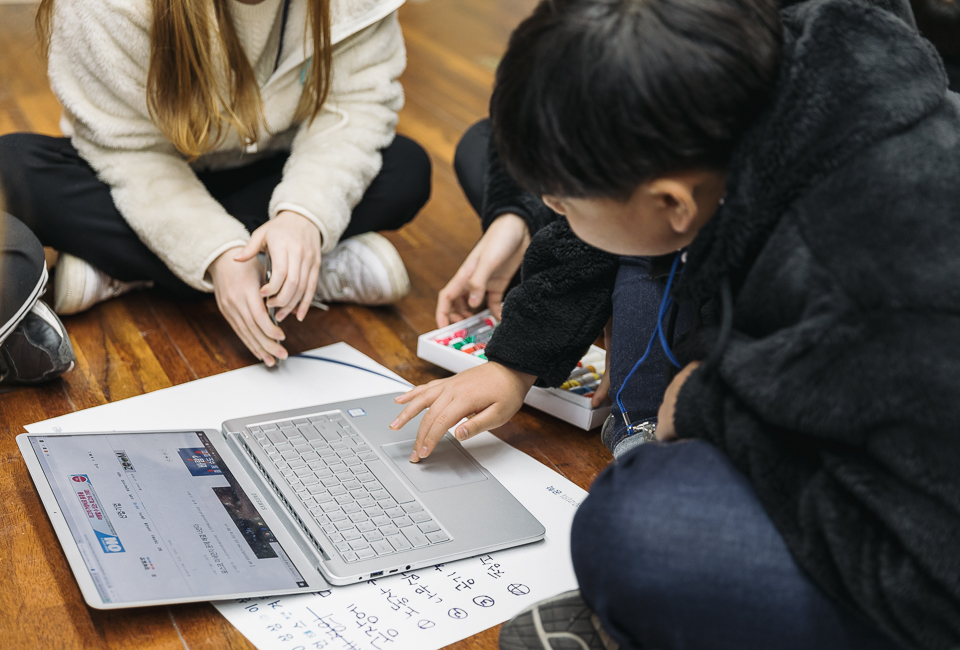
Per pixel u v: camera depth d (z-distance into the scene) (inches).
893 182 23.1
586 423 44.6
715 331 26.6
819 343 22.3
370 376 47.6
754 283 24.7
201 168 55.1
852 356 21.9
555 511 38.2
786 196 24.2
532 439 44.3
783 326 24.2
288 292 44.8
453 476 38.8
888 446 21.4
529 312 40.1
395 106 56.2
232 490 35.9
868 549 22.0
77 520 31.5
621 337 40.4
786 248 24.0
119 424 40.4
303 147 52.6
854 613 23.5
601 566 25.0
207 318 52.8
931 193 23.0
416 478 38.2
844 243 23.0
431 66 101.7
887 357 21.6
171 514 33.4
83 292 50.5
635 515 24.8
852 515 22.4
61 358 43.3
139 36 46.4
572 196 24.6
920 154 23.5
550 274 40.3
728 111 23.2
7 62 86.5
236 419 40.6
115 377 45.7
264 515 34.9
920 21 45.7
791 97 23.9
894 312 22.0
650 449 26.7
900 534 21.3
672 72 22.5
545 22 23.9
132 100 48.4
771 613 24.2
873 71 24.2
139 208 49.1
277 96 52.0
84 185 49.8
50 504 32.0
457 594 32.5
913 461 21.2
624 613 25.0
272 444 39.1
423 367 49.8
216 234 47.8
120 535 31.4
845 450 22.6
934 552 21.0
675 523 24.5
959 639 21.7
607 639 27.6
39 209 48.9
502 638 28.6
